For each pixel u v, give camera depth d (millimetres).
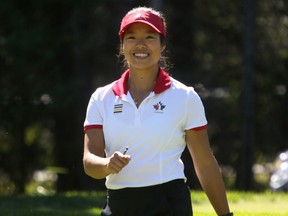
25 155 64500
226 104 62406
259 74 62531
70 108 58688
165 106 13945
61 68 59094
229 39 63844
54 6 57812
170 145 13969
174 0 64250
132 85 14289
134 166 13836
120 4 60188
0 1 55000
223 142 62438
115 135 13984
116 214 14000
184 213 13773
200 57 64000
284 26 60188
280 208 27422
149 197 13836
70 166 61562
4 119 56688
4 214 26016
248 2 55281
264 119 63469
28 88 54844
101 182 59531
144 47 14031
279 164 51000
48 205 29719
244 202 29891
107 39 59844
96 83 60125
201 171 14648
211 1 64062
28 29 54594
